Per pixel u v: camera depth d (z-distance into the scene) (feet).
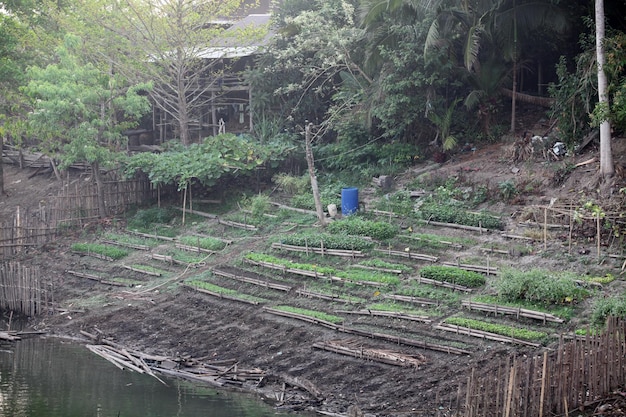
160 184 104.68
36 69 102.68
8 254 98.07
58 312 81.97
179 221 101.14
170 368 64.90
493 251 72.74
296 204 96.32
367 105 100.94
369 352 59.52
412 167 96.58
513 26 87.10
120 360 67.46
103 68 116.47
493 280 67.10
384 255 77.41
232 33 114.62
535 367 45.65
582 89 78.64
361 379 57.26
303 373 60.08
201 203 104.12
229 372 61.72
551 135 86.33
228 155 101.81
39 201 118.73
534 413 45.55
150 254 91.91
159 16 112.68
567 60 93.66
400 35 94.89
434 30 86.74
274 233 90.22
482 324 59.67
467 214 80.53
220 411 54.85
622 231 67.56
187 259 88.22
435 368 56.34
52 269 93.50
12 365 67.15
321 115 113.80
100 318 77.87
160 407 56.03
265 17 134.92
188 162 101.81
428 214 83.46
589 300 60.08
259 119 114.62
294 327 67.41
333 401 55.26
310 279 75.92
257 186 104.58
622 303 55.67
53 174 129.80
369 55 97.30
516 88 100.58
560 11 84.89
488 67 92.63
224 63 126.11
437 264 73.15
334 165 103.14
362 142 103.04
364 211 88.89
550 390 46.34
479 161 89.56
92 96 101.86
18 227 98.68
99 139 105.09
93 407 56.29
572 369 47.09
